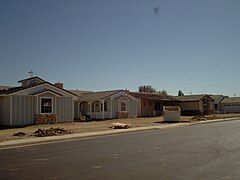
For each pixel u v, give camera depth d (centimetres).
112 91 4966
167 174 995
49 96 3575
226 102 9056
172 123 3912
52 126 3319
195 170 1050
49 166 1163
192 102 6706
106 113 4772
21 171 1078
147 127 3183
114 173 1020
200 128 3061
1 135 2442
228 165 1130
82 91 5772
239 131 2594
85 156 1388
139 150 1550
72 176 986
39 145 1898
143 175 984
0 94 3381
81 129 2950
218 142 1827
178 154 1396
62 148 1705
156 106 6156
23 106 3391
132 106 5116
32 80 4112
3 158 1383
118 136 2402
